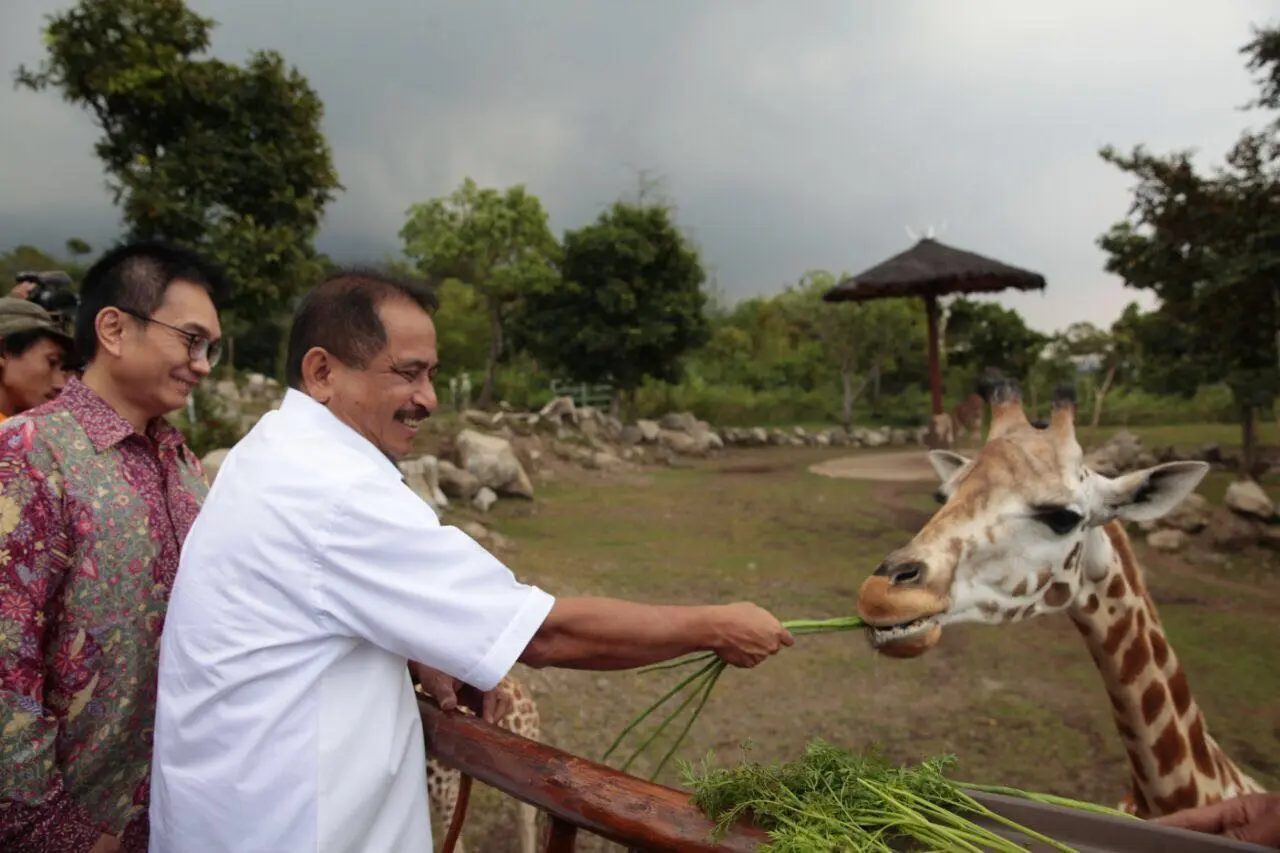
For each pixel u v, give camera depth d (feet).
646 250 77.56
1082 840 4.40
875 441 91.35
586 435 67.62
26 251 62.39
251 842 4.36
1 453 5.54
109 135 45.42
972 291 55.06
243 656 4.38
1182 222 41.16
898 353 104.06
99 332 6.10
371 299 4.84
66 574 5.68
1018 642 22.44
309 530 4.33
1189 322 45.32
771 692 19.20
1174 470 8.09
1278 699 18.06
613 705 18.52
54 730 5.31
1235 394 47.01
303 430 4.76
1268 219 38.65
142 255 6.20
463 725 5.00
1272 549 30.53
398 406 4.97
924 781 4.44
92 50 43.19
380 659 4.59
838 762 4.50
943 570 8.00
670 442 75.20
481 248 77.66
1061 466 8.30
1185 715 8.97
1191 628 22.80
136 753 6.17
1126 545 9.30
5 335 8.44
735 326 143.54
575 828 4.63
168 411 6.44
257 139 47.83
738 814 4.13
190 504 6.58
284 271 48.24
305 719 4.35
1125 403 98.89
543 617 4.43
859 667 20.71
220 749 4.44
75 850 5.30
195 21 46.01
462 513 39.32
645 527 39.32
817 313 97.96
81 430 5.94
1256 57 37.27
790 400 113.50
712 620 4.95
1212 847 4.25
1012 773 15.23
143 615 6.05
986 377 9.41
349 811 4.35
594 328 78.28
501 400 97.81
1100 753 15.89
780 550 34.30
